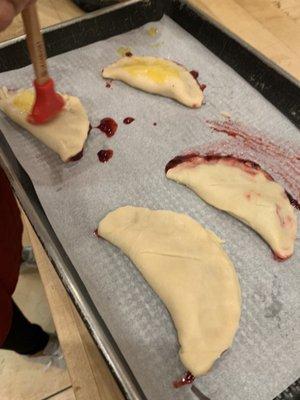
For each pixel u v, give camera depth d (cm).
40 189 31
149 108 36
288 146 33
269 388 23
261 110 35
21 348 37
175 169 31
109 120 35
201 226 28
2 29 18
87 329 23
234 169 31
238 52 37
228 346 24
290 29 41
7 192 27
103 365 25
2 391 44
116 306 26
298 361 23
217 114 35
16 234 28
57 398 43
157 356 24
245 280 27
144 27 41
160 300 26
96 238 29
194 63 39
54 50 39
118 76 37
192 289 26
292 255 28
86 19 38
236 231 29
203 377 23
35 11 27
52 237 27
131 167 32
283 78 34
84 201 30
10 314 27
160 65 37
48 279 28
